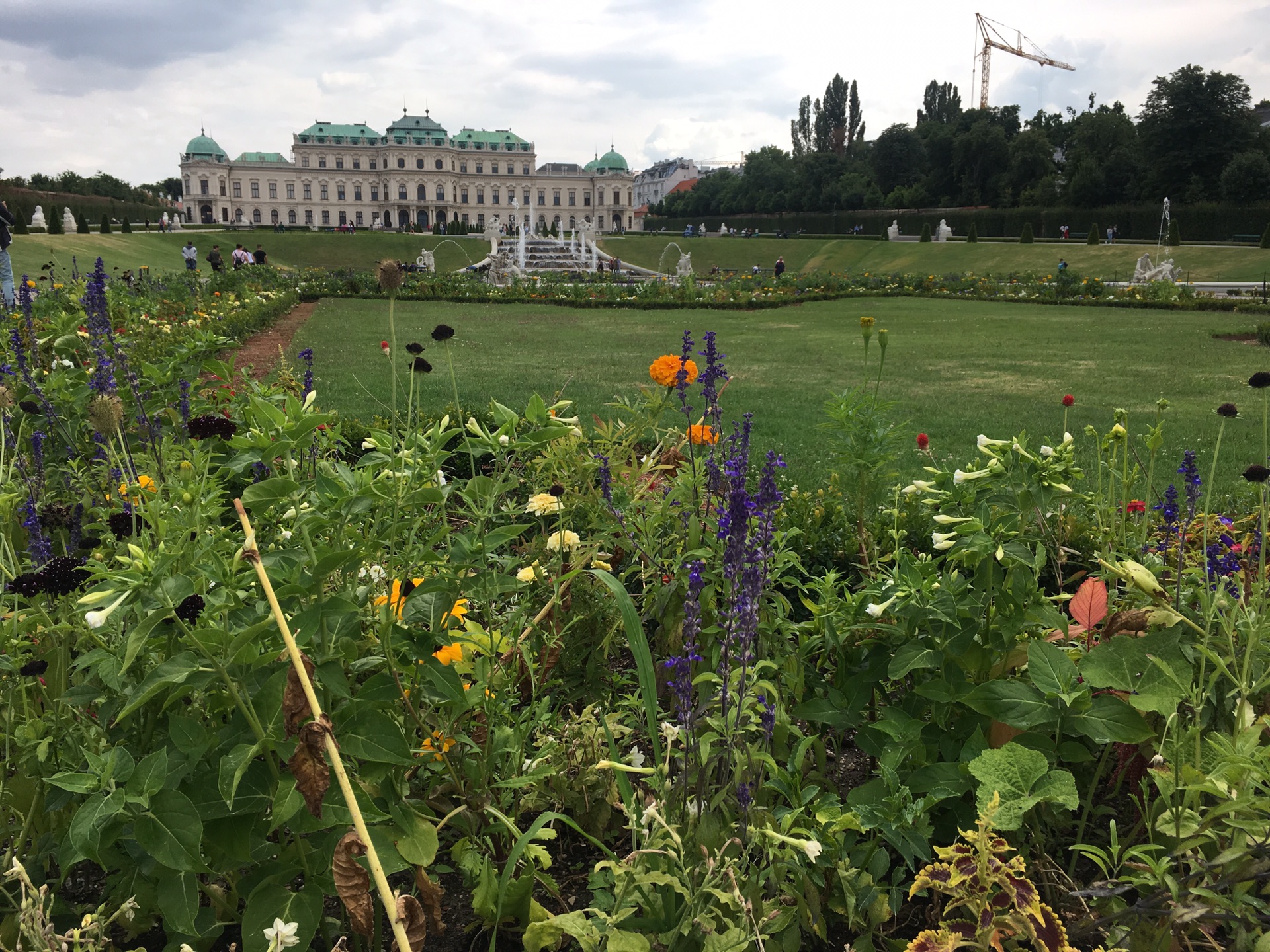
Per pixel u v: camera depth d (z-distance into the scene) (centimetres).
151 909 157
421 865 160
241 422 272
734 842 156
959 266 5122
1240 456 730
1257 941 135
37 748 176
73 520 248
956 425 906
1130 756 194
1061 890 172
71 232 5084
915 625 203
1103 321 2239
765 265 6138
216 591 155
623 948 133
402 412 878
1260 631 174
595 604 265
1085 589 207
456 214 11781
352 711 155
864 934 171
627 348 1681
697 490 271
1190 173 5812
